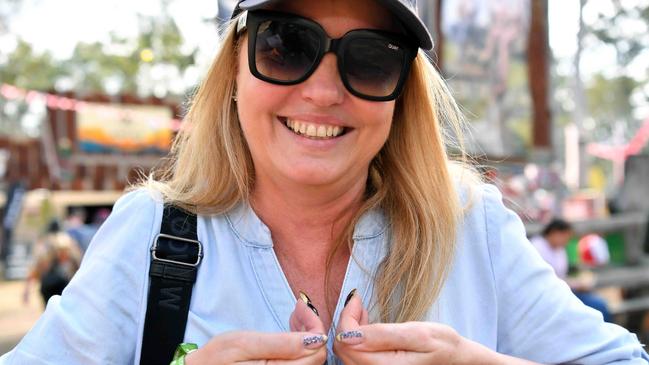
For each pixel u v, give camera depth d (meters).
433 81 0.78
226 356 0.61
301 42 0.65
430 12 3.41
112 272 0.69
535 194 4.36
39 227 5.88
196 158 0.74
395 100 0.72
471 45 3.69
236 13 0.72
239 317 0.69
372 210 0.74
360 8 0.66
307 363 0.60
